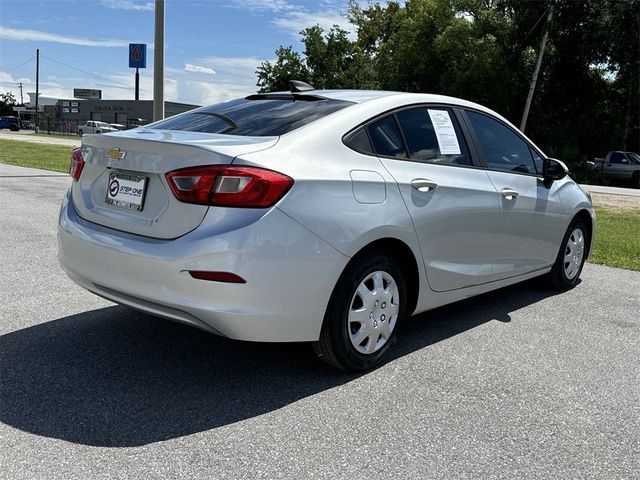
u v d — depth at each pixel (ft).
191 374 11.58
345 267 11.02
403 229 11.87
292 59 160.04
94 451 8.77
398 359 12.71
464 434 9.69
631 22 99.09
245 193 9.85
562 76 109.50
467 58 107.65
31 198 33.53
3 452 8.64
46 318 14.28
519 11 104.53
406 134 12.90
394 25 160.25
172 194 10.19
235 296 9.77
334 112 12.07
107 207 11.38
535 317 16.02
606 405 10.94
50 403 10.17
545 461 9.02
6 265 18.72
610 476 8.71
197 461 8.62
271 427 9.68
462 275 13.84
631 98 106.83
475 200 13.82
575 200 18.17
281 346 13.19
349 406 10.49
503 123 16.01
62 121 255.70
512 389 11.43
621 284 20.16
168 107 244.83
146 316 14.70
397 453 9.05
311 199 10.43
